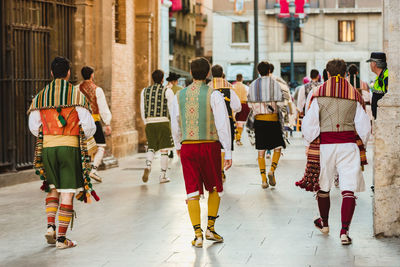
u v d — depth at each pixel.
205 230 7.85
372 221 8.21
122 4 17.58
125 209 9.35
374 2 54.62
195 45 65.06
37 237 7.62
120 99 17.20
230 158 7.15
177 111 7.24
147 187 11.56
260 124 11.21
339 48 55.38
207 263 6.29
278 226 8.01
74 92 7.16
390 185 7.17
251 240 7.26
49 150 7.09
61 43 13.45
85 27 14.05
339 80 7.12
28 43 12.48
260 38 56.19
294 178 12.50
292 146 19.67
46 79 12.88
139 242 7.25
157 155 18.16
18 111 12.30
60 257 6.64
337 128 7.09
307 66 55.94
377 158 7.18
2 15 11.84
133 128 18.42
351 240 7.03
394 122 7.07
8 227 8.22
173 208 9.40
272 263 6.25
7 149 12.08
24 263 6.42
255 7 37.34
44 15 12.92
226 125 7.11
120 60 17.22
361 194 10.37
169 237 7.48
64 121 7.07
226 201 9.89
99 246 7.09
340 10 54.72
